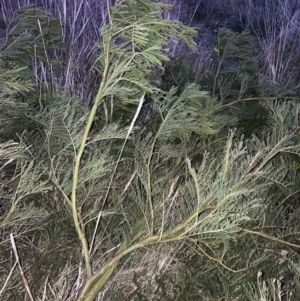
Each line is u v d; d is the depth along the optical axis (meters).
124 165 1.56
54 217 1.39
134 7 1.13
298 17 3.60
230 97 1.96
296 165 1.57
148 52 1.09
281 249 1.66
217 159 1.43
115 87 1.12
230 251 1.37
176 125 1.33
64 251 1.44
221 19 3.92
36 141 1.34
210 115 1.53
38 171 1.15
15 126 1.38
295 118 1.45
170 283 1.56
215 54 2.00
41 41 1.63
